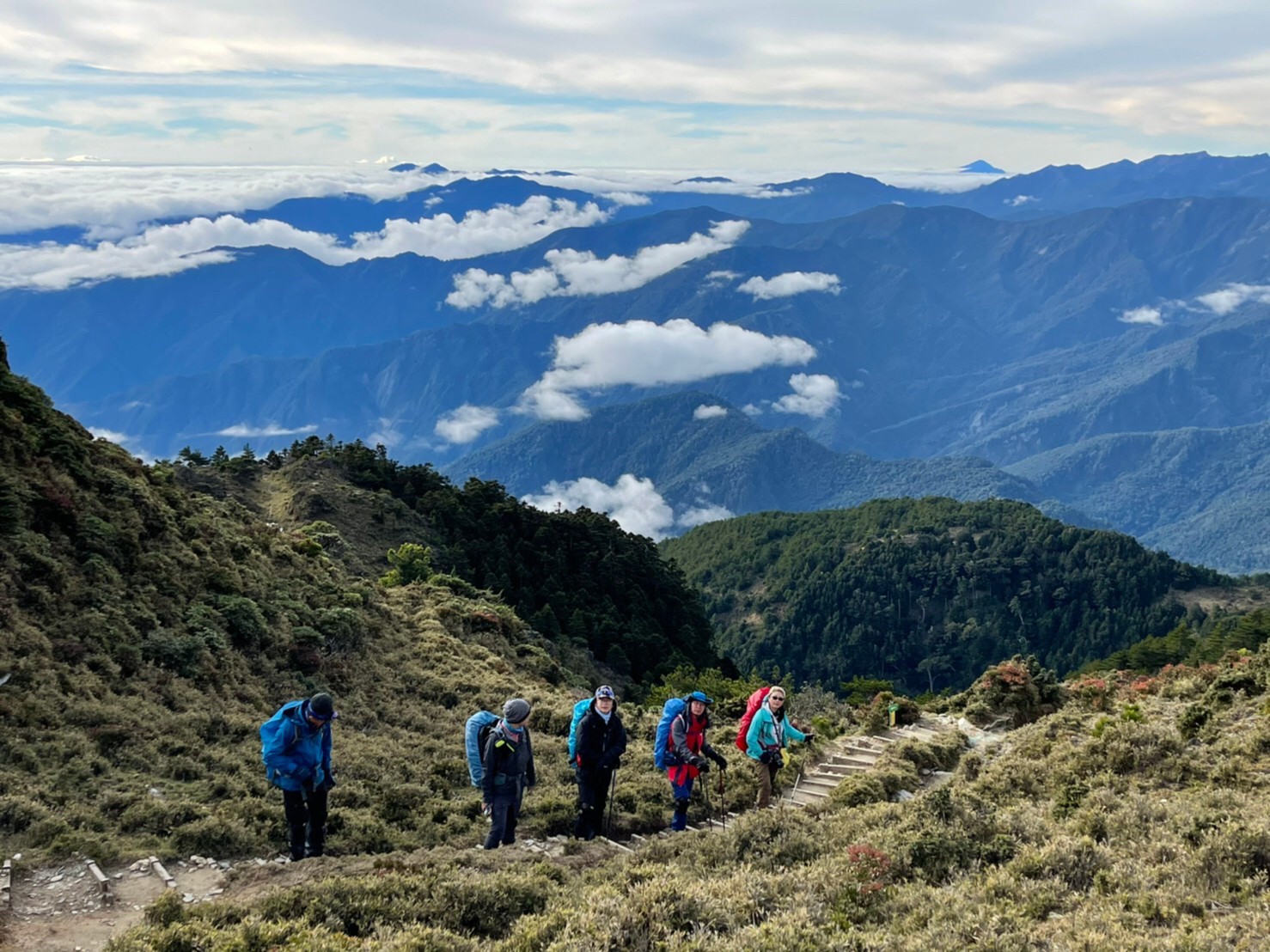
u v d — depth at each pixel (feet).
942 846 34.12
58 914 32.40
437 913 30.89
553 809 51.19
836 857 34.91
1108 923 25.32
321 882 31.99
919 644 597.93
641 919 27.68
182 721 55.93
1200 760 45.93
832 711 103.86
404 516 241.55
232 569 86.89
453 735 71.61
